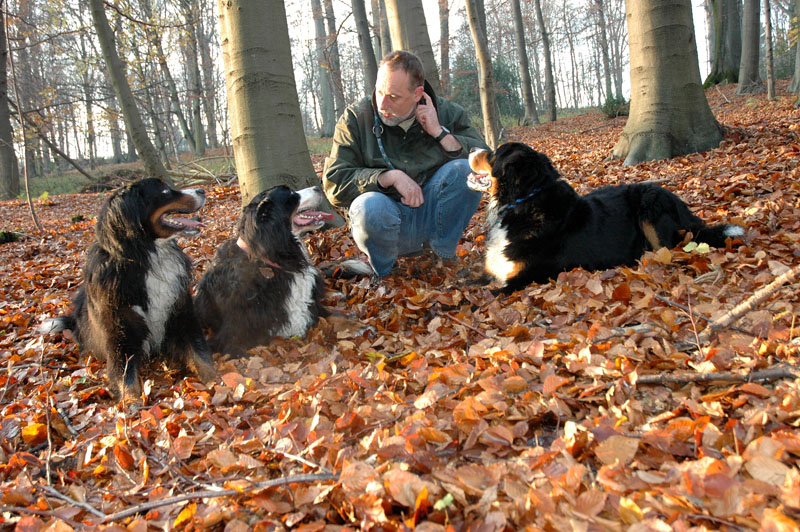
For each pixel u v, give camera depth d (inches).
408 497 63.5
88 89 1144.2
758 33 794.8
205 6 1087.0
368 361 125.9
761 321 101.2
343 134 160.6
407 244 176.1
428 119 153.1
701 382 87.9
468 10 393.1
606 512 63.0
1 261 302.8
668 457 69.1
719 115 583.2
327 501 71.9
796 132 313.7
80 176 1125.1
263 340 141.7
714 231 156.3
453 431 82.1
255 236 137.0
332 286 185.9
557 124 939.3
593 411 83.7
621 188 172.1
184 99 1353.3
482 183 155.9
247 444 88.0
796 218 166.7
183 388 126.0
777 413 72.2
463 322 134.6
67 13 765.9
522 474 68.4
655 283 136.1
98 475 93.0
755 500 56.7
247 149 229.6
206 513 73.8
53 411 115.6
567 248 152.6
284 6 230.1
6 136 692.7
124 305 125.6
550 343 109.3
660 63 318.0
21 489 85.4
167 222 130.9
